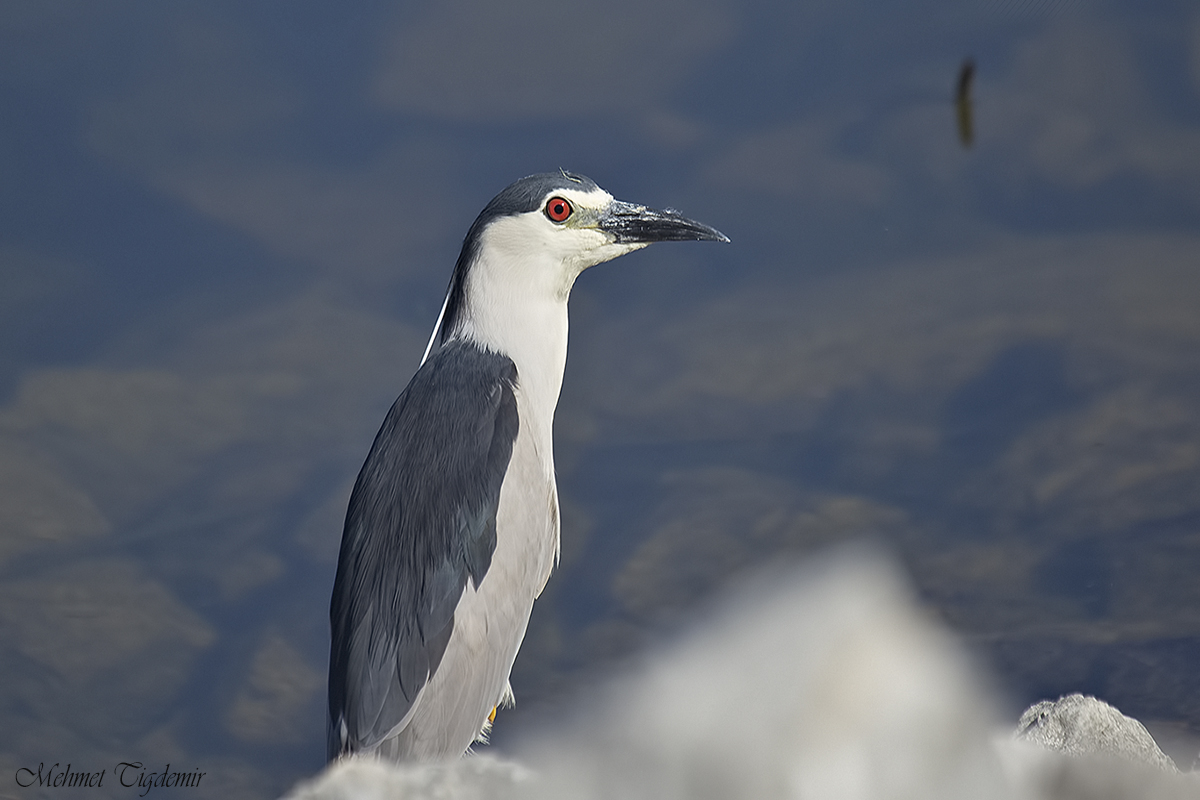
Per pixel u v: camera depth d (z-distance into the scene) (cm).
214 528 1348
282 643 1207
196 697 1155
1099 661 1031
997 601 1139
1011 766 333
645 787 255
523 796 286
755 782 242
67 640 1203
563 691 1054
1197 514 1234
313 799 383
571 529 1295
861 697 243
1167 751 736
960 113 1778
